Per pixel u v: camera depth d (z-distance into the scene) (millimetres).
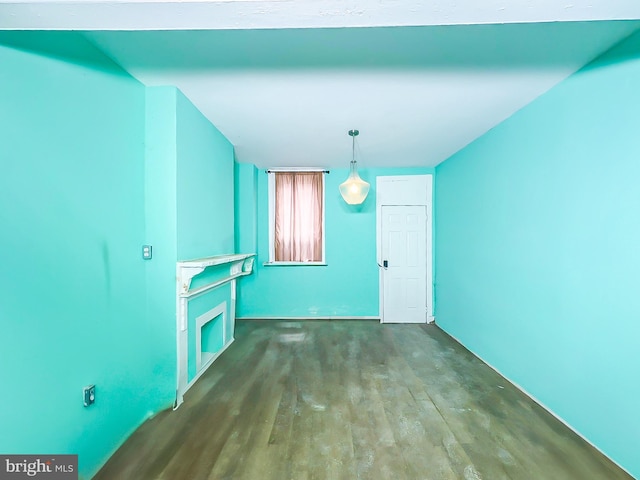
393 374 2803
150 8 1119
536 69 1919
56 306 1434
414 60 1829
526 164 2445
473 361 3117
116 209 1863
